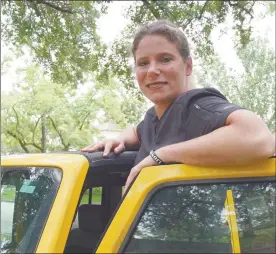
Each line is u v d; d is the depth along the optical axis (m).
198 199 1.57
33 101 24.58
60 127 25.66
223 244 1.54
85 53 13.71
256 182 1.63
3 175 1.96
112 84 24.45
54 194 1.72
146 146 2.01
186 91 2.00
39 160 1.91
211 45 12.46
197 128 1.75
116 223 1.53
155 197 1.56
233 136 1.55
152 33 1.98
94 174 2.08
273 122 26.88
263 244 1.57
